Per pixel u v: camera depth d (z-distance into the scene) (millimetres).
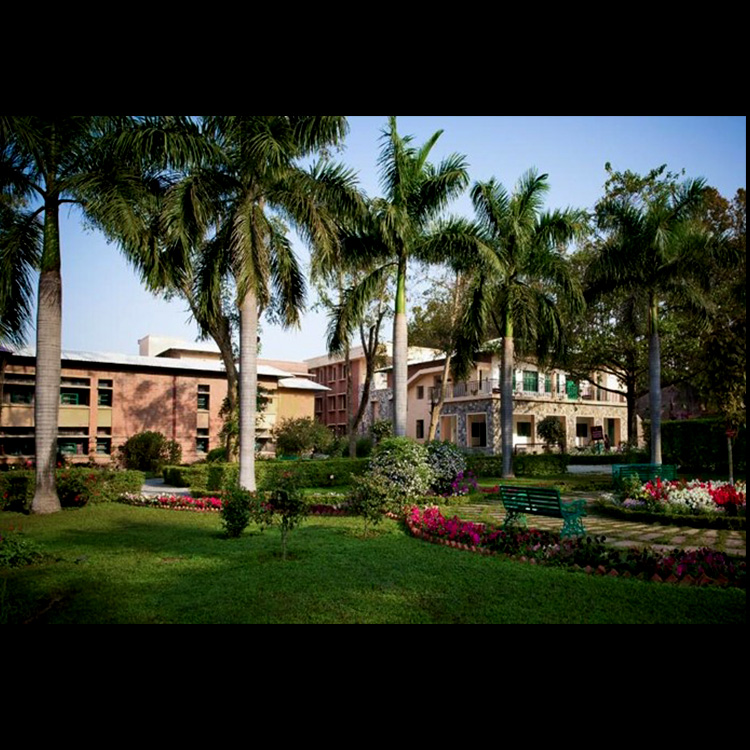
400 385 14914
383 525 9766
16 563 6688
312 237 13180
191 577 6051
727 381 13086
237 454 18750
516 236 16938
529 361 26422
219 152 12523
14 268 11898
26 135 10133
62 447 24656
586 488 16531
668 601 5055
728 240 17109
